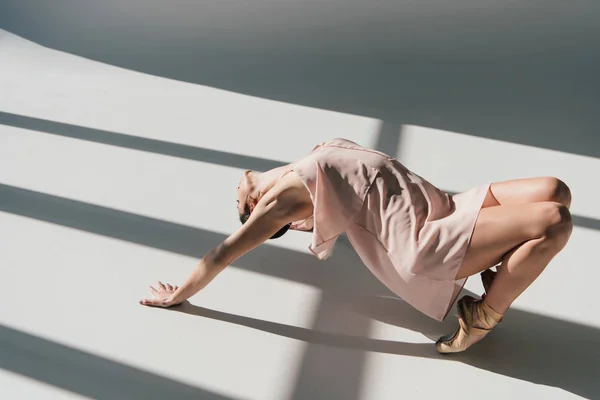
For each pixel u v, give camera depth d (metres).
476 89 4.36
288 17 5.38
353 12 5.41
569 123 3.96
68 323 2.64
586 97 4.22
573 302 2.71
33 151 3.79
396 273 2.34
